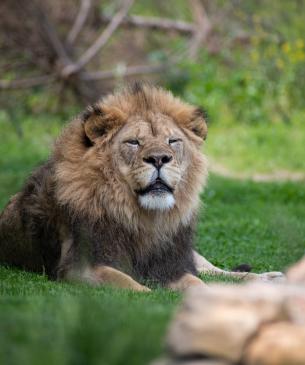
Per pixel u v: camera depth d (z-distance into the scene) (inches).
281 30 1541.6
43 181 503.5
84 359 245.9
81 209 468.8
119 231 470.3
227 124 1379.2
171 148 466.3
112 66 1477.6
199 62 1493.6
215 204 854.5
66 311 299.6
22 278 470.6
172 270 487.5
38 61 1411.2
